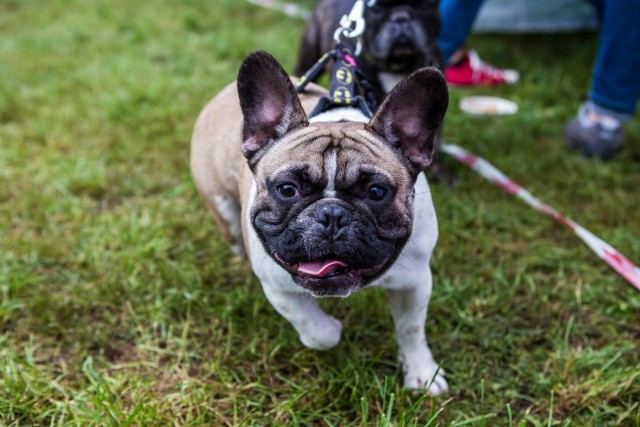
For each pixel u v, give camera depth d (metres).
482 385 1.08
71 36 2.55
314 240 0.88
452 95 2.02
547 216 1.49
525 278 1.32
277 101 0.97
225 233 1.27
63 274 1.34
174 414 1.05
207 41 2.46
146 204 1.53
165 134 1.83
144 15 2.80
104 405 1.03
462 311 1.24
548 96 2.02
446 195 1.54
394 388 1.09
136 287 1.29
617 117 1.66
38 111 1.93
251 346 1.17
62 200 1.53
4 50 2.42
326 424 1.06
